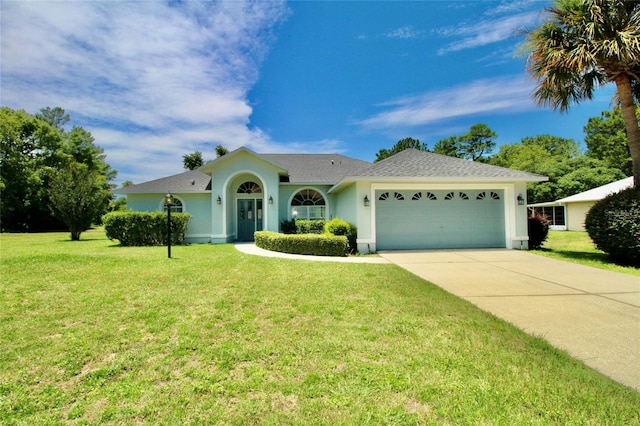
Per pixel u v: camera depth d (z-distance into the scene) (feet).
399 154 47.57
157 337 12.55
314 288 20.25
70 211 61.52
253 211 60.18
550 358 10.65
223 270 26.53
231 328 13.42
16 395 8.66
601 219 30.50
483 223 42.55
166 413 7.88
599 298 18.21
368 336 12.48
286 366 10.18
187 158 134.92
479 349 11.34
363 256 36.24
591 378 9.37
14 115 113.70
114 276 23.85
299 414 7.80
